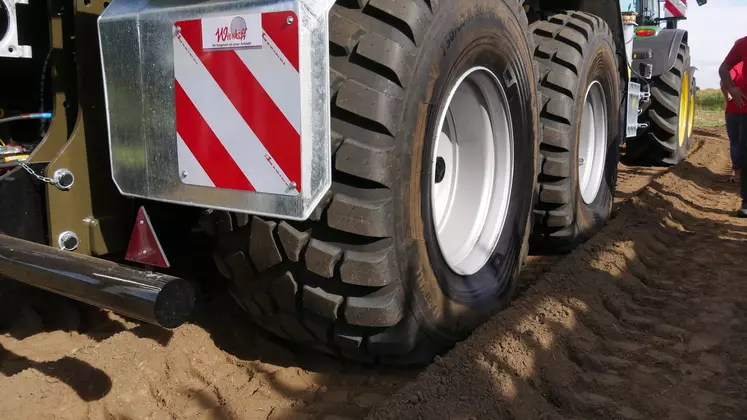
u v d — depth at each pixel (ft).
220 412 6.68
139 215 6.86
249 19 5.66
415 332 7.00
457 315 7.70
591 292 9.87
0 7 7.06
